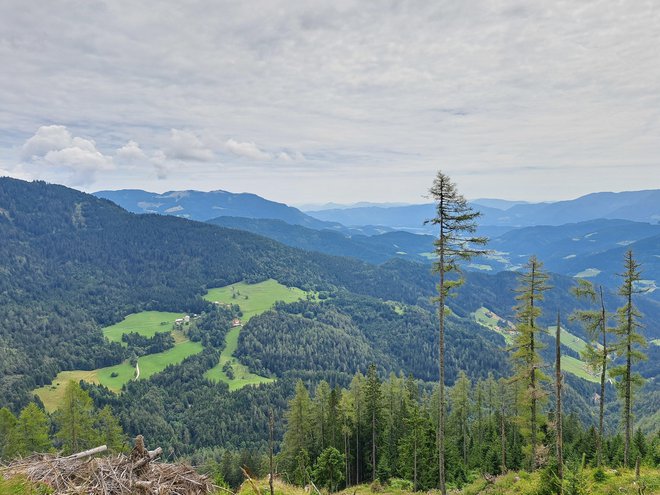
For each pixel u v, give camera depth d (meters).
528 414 34.09
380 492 39.28
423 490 40.62
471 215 23.61
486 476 33.94
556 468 19.44
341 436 55.47
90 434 51.72
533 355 31.61
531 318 31.22
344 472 51.03
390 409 57.84
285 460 54.28
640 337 28.75
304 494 18.36
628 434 31.23
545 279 30.67
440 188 24.05
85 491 11.82
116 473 12.62
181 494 13.29
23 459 13.73
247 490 16.92
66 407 49.78
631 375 30.19
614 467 33.38
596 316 30.38
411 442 43.59
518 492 26.44
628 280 28.91
